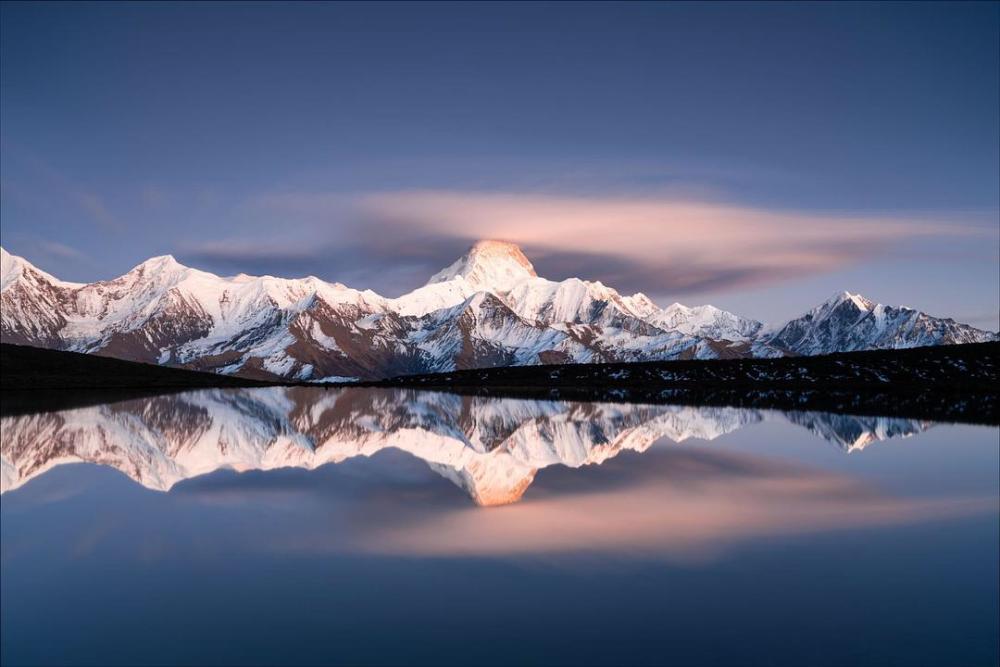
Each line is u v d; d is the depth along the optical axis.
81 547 22.47
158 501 29.73
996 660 14.62
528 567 20.66
